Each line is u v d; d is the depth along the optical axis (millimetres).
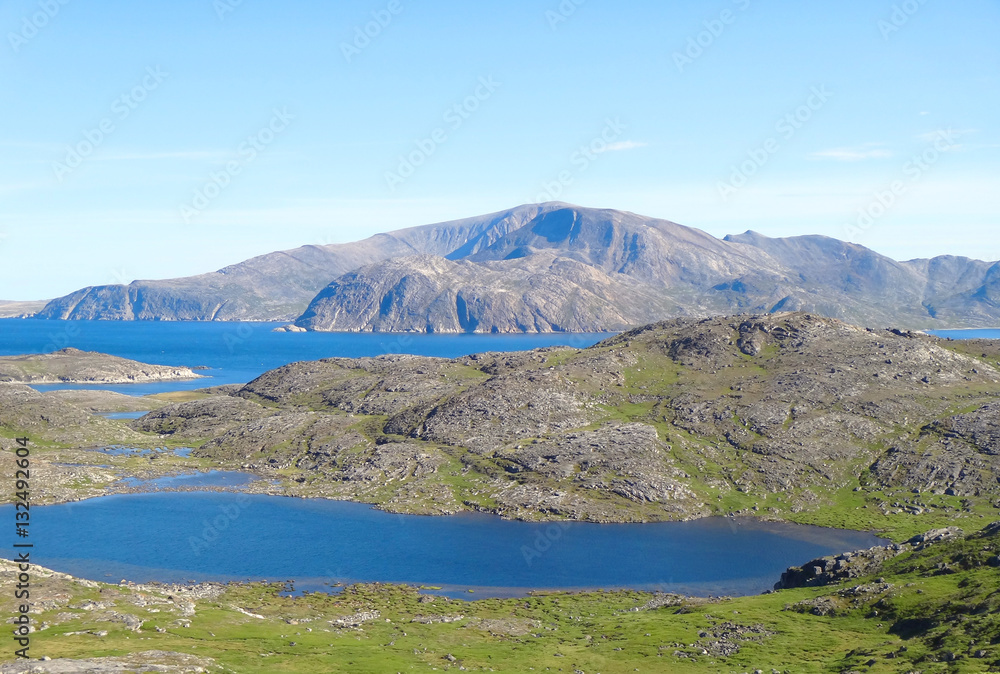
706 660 93062
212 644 88812
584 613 122688
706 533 171250
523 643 105188
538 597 132750
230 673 77000
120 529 167625
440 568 148000
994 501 178125
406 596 131375
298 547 158000
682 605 123188
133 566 144000
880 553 127438
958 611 93625
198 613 103875
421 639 105125
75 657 76812
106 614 94500
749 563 152000
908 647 85688
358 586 136125
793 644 96125
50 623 89250
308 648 93125
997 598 91312
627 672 90500
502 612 123438
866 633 98000
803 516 181625
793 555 156625
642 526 175875
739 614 111188
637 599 131125
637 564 151375
